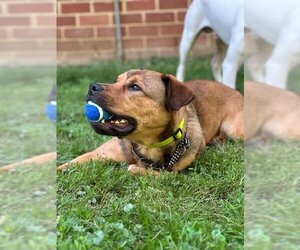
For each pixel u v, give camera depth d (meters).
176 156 1.34
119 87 1.26
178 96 1.28
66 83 2.36
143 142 1.32
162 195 1.19
